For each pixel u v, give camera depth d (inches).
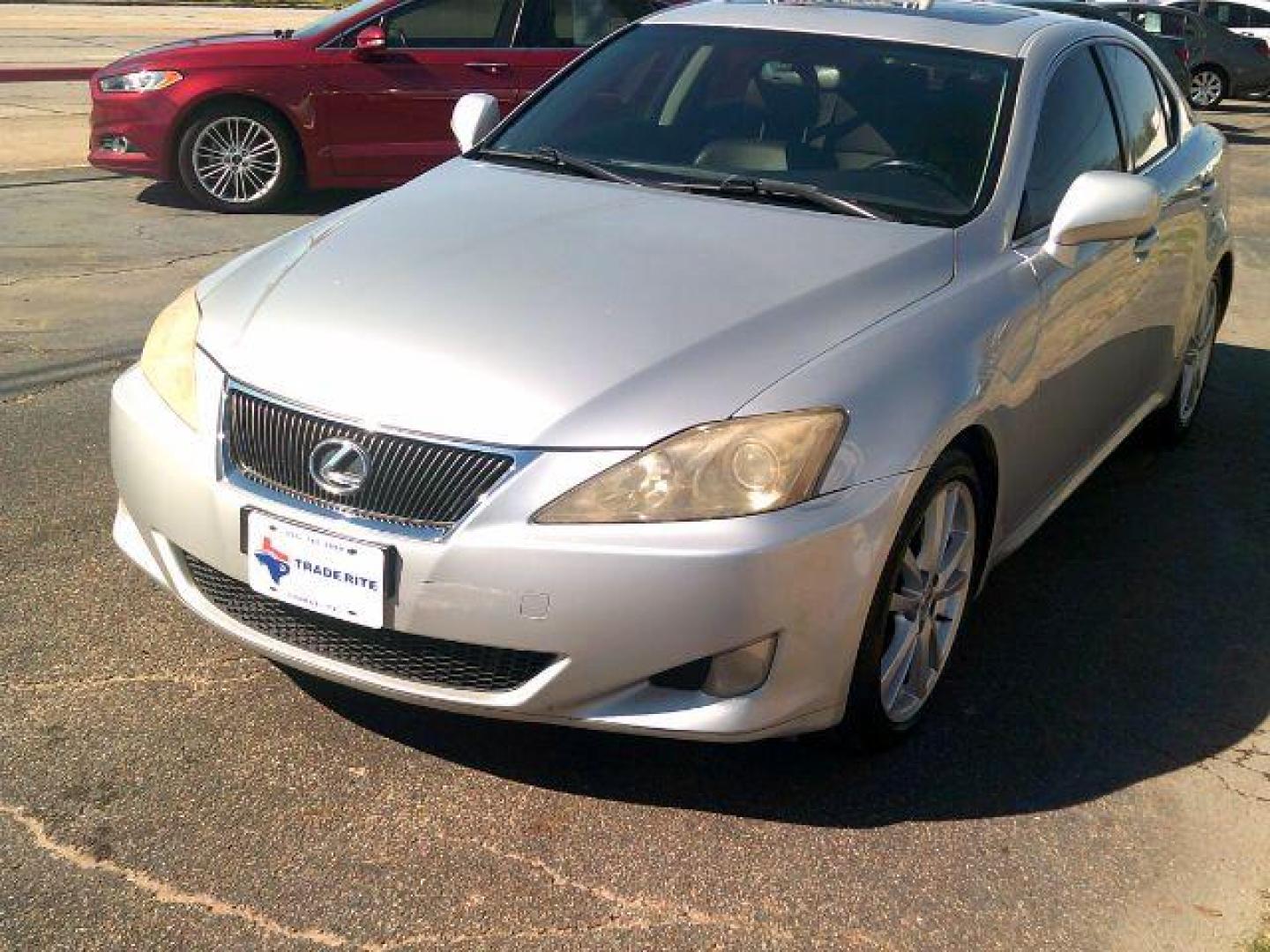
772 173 146.6
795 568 104.6
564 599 103.2
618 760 121.6
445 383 108.8
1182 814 118.7
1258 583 165.3
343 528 107.3
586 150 156.8
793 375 110.4
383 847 108.9
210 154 339.9
